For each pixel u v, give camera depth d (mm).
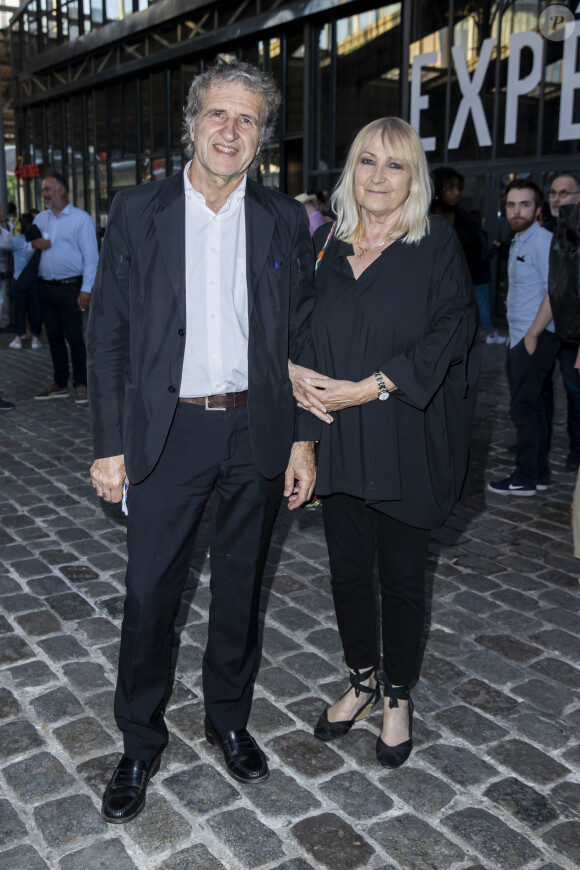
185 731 2660
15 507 4816
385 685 2510
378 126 2211
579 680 3006
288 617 3463
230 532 2289
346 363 2287
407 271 2234
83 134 22078
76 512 4734
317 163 14938
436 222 2270
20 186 26391
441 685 2955
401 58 13031
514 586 3805
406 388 2180
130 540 2227
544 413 5145
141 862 2102
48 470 5555
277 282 2176
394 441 2264
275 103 2070
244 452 2199
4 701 2795
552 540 4375
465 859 2127
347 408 2289
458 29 12086
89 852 2131
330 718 2656
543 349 4801
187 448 2162
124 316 2158
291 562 4043
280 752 2561
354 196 2291
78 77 21594
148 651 2238
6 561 4016
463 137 12375
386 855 2139
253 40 15711
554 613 3535
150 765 2340
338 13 13891
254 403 2168
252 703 2816
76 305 7500
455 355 2225
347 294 2287
